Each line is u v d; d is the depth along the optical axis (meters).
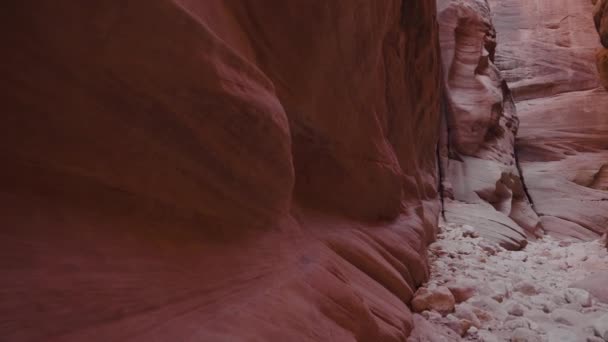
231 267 1.77
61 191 1.20
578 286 4.98
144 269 1.35
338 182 3.58
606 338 3.37
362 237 3.56
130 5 1.21
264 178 2.01
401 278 3.61
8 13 1.02
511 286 4.80
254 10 2.39
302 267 2.28
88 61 1.17
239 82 1.73
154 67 1.33
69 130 1.18
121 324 1.17
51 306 1.02
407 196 5.63
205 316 1.46
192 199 1.64
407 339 2.96
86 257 1.18
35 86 1.09
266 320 1.66
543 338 3.36
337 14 2.88
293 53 2.67
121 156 1.33
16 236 1.04
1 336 0.89
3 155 1.06
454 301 3.73
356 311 2.36
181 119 1.49
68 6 1.09
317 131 3.20
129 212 1.41
